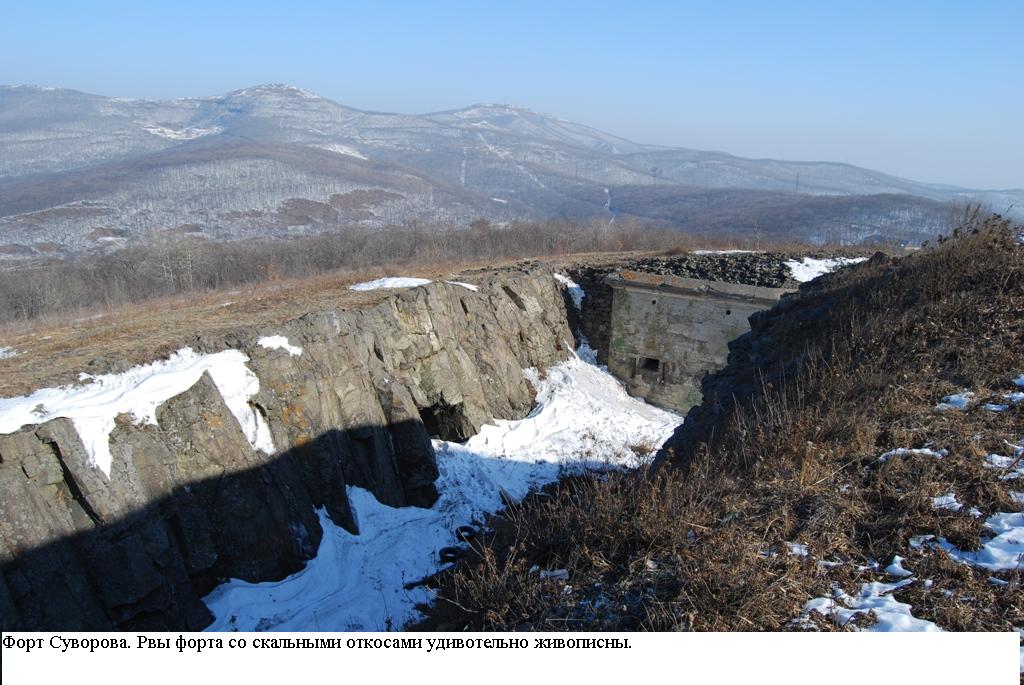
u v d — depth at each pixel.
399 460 13.48
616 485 6.70
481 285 20.59
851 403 7.09
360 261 40.88
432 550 11.59
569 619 4.71
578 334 24.56
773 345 11.84
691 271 23.94
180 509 9.13
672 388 22.45
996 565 4.47
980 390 6.66
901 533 4.90
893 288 10.50
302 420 11.60
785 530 5.12
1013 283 8.75
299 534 10.48
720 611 4.41
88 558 7.94
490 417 17.45
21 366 10.44
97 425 8.55
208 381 10.34
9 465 7.60
